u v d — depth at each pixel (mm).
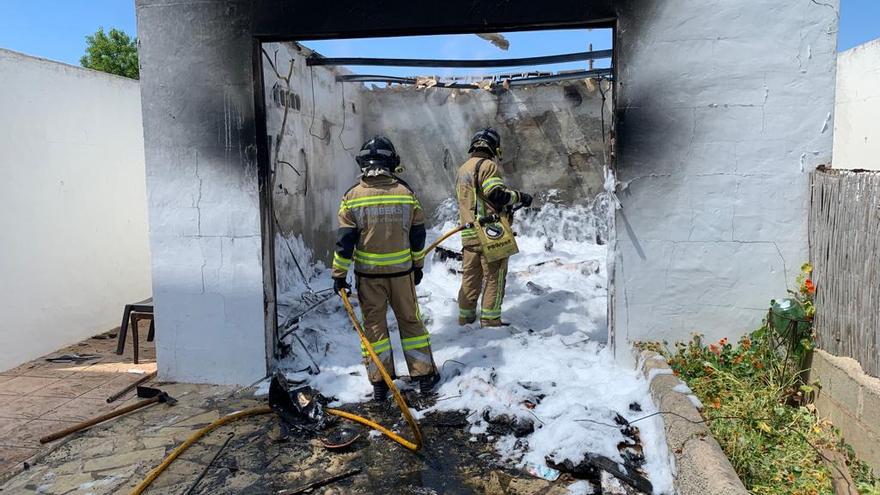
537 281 6469
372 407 4004
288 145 6059
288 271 6094
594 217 7969
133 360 5277
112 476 3217
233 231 4430
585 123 7879
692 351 3887
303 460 3348
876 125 7184
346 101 7730
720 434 3057
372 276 4059
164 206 4500
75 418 4039
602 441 3211
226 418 3828
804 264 3750
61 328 5621
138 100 6715
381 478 3145
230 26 4266
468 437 3547
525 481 3084
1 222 4984
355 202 4008
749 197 3865
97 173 6078
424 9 4004
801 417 3379
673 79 3859
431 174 8258
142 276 6789
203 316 4539
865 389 2955
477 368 4285
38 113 5352
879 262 2980
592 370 4172
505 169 8141
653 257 4020
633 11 3846
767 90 3775
